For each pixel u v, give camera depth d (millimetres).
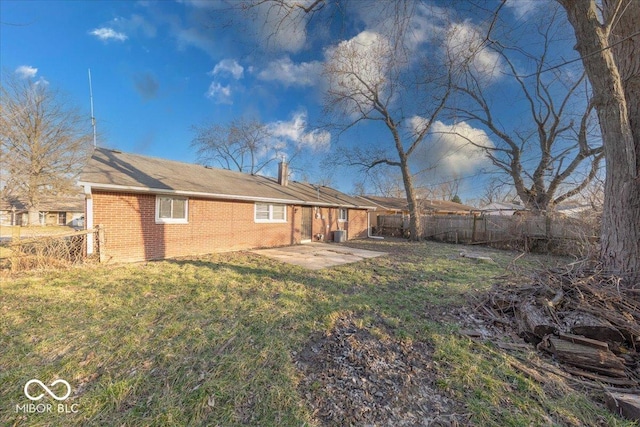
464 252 10961
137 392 2258
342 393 2328
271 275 6363
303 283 5727
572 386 2438
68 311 3930
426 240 15633
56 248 6598
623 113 3773
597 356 2652
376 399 2264
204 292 4902
